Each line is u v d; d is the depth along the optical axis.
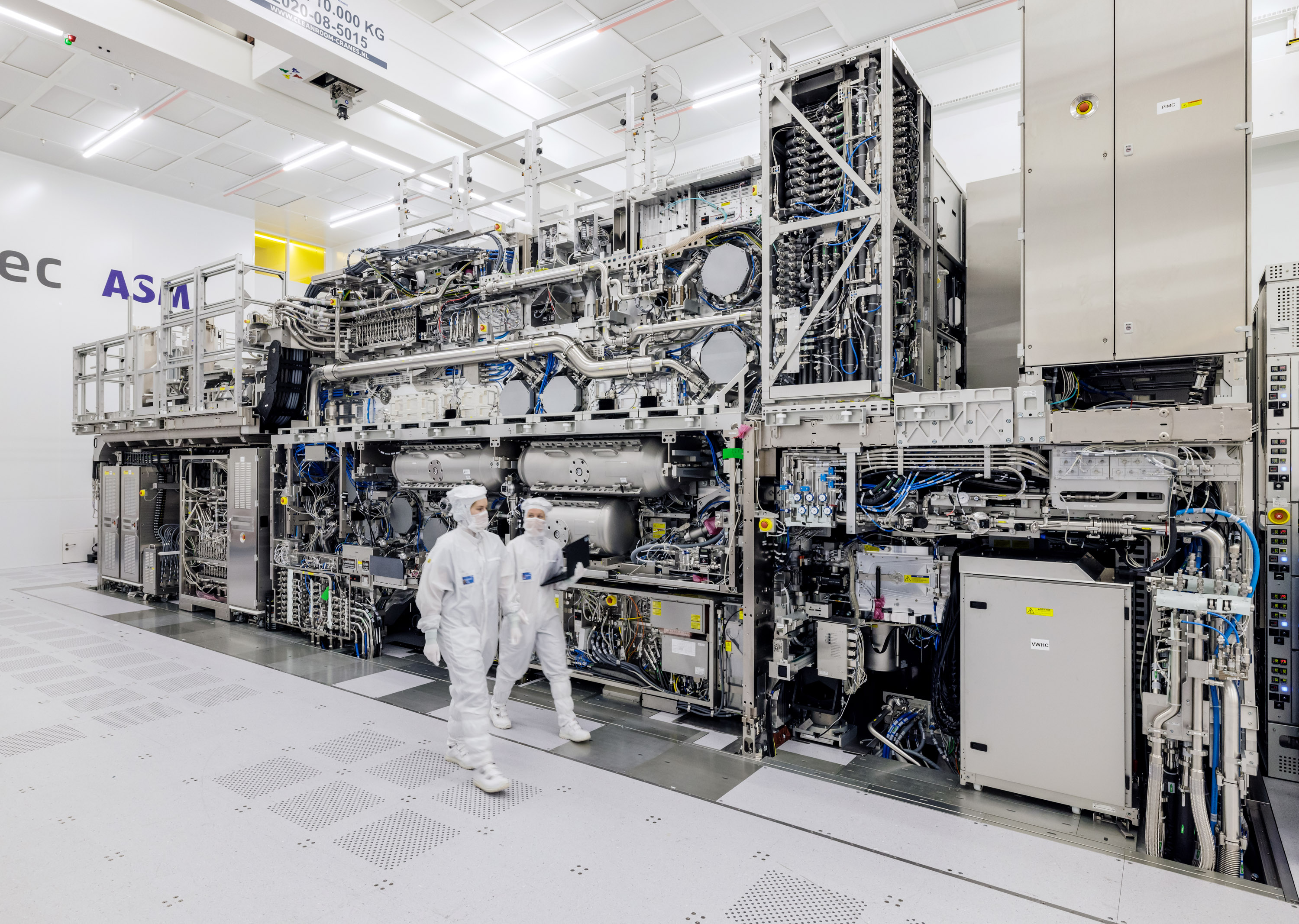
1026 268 4.04
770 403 4.96
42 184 12.88
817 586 5.29
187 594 9.45
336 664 6.86
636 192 6.12
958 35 8.66
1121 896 3.15
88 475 13.51
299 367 8.31
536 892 3.20
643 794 4.16
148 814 3.93
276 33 7.93
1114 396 4.46
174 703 5.74
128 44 8.33
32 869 3.40
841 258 4.82
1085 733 3.79
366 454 7.66
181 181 13.69
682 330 5.73
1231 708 3.34
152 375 10.16
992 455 4.17
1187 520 3.66
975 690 4.12
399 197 8.33
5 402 12.52
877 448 4.52
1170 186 3.69
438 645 4.62
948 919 2.99
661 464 5.68
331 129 10.46
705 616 5.21
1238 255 3.54
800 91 5.00
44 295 12.91
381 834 3.71
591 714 5.54
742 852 3.53
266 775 4.41
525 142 7.07
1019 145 8.70
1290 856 3.63
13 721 5.32
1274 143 6.90
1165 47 3.70
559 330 6.55
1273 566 4.66
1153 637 3.86
